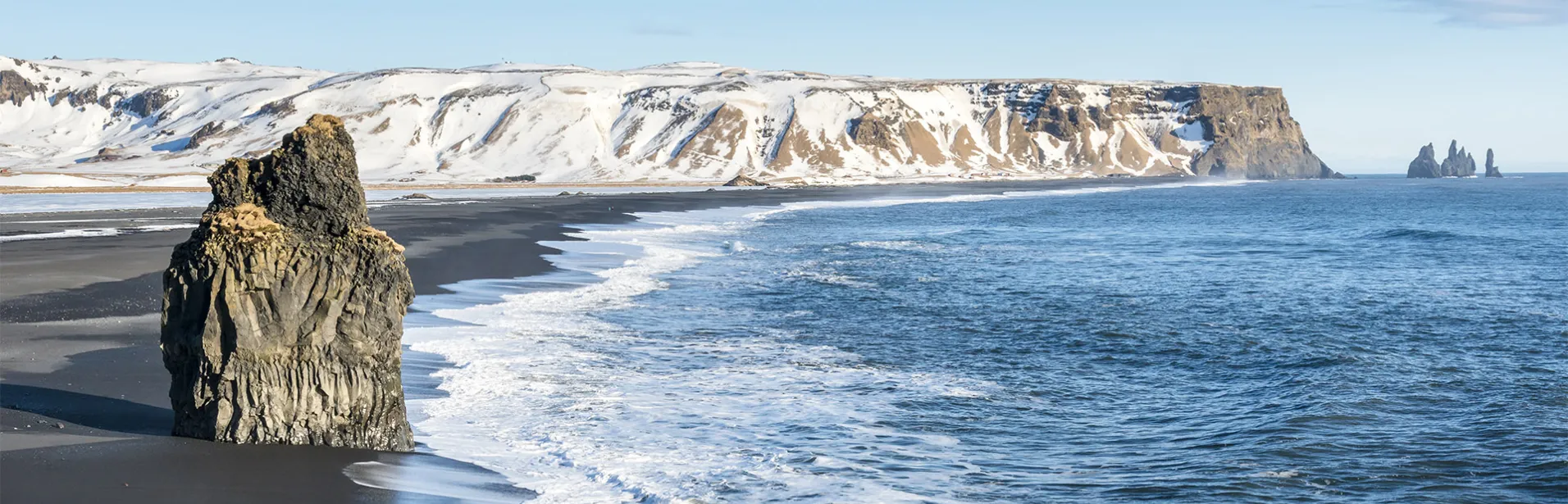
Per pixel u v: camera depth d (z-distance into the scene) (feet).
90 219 205.26
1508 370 71.36
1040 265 143.43
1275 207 362.74
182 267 45.73
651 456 49.24
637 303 99.45
